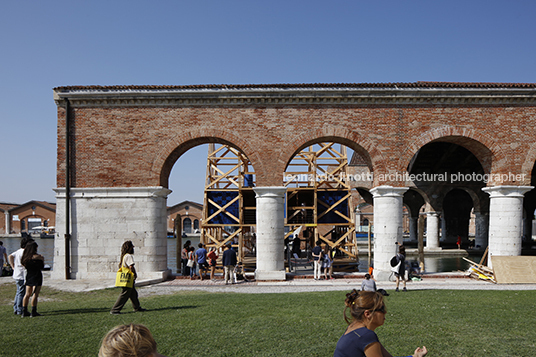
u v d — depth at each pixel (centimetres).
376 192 1755
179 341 745
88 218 1722
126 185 1738
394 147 1756
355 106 1767
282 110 1761
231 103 1756
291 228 2302
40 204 8312
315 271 1730
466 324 847
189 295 1325
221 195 2175
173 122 1755
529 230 4072
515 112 1781
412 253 3412
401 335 772
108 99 1741
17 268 975
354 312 351
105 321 884
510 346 707
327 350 692
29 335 777
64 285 1541
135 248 1711
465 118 1773
